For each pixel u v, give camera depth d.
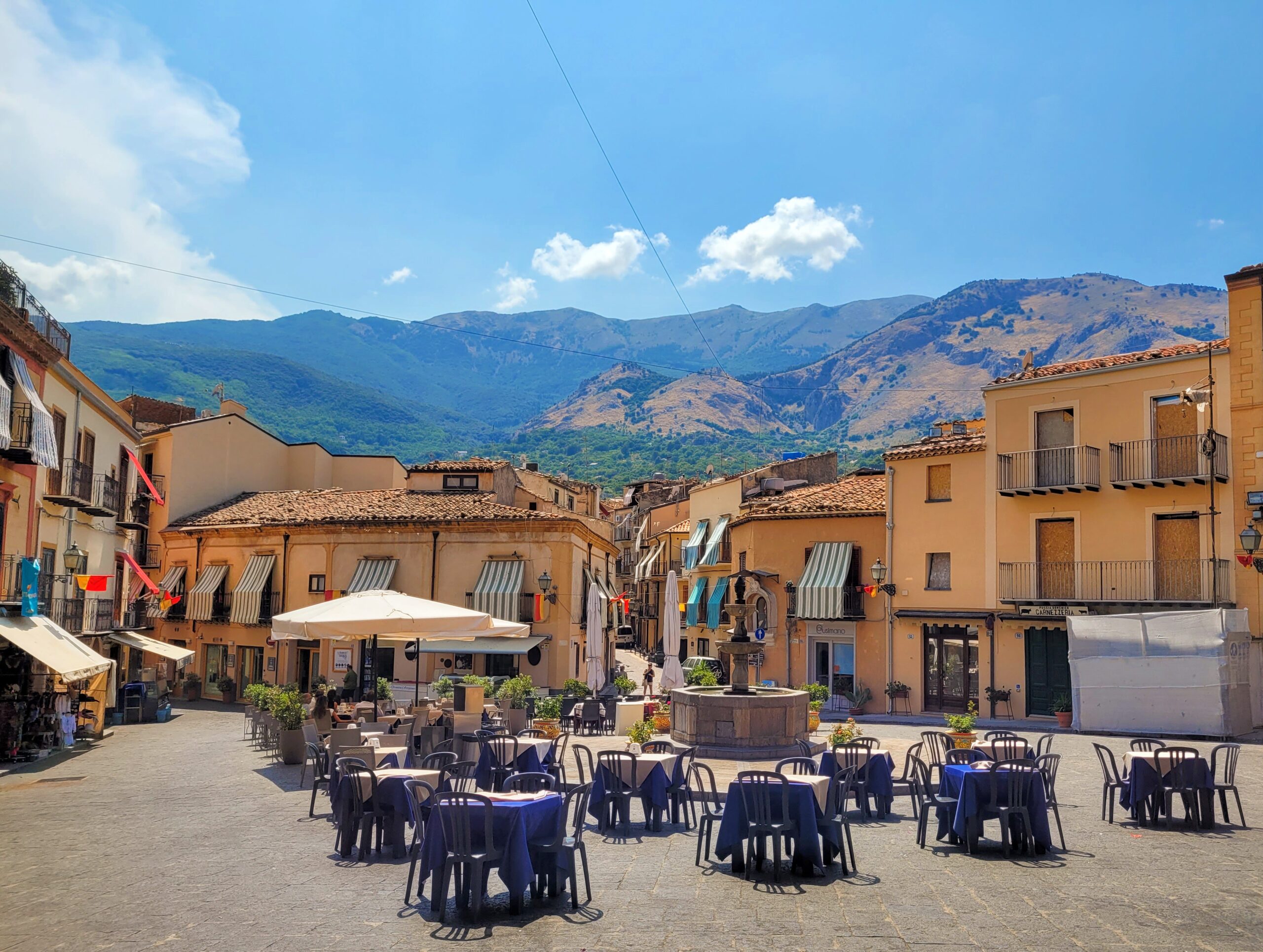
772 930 8.33
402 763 15.33
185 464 47.66
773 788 10.45
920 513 35.00
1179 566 28.97
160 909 9.07
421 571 39.66
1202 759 12.99
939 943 7.92
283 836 12.67
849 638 36.72
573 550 39.16
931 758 15.64
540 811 9.22
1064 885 9.84
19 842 12.37
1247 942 7.98
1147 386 30.12
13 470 24.27
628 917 8.76
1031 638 31.73
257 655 42.81
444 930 8.38
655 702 24.75
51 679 24.98
